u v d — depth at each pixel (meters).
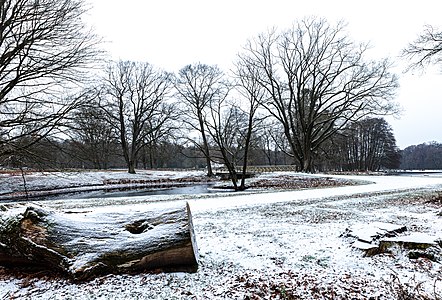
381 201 11.40
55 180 27.88
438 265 4.56
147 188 27.34
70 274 4.02
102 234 4.40
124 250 4.24
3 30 12.12
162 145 45.56
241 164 52.78
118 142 40.50
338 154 59.44
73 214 4.81
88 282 3.98
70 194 23.14
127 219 4.69
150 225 4.55
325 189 17.12
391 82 32.09
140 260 4.22
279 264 4.67
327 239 5.98
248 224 7.47
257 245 5.65
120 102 38.19
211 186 27.70
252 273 4.31
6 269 4.48
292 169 43.19
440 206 9.95
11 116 11.95
